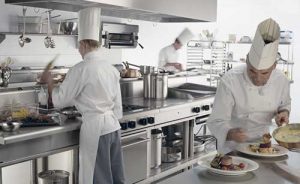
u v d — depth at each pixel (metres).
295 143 2.02
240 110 2.30
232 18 7.19
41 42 3.99
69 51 4.30
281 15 7.01
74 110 3.17
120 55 5.00
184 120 3.96
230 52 6.88
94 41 2.92
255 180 1.59
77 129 2.90
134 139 3.36
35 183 2.92
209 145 4.65
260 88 2.24
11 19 3.73
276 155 1.90
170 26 5.97
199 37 6.53
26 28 3.64
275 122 2.35
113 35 4.52
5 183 2.71
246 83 2.23
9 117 2.82
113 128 2.96
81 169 2.90
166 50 5.60
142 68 4.52
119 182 3.12
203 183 1.55
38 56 3.98
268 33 2.01
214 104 2.29
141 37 5.41
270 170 1.73
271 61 2.00
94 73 2.83
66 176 2.94
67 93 2.83
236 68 2.37
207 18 4.31
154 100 4.06
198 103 4.13
